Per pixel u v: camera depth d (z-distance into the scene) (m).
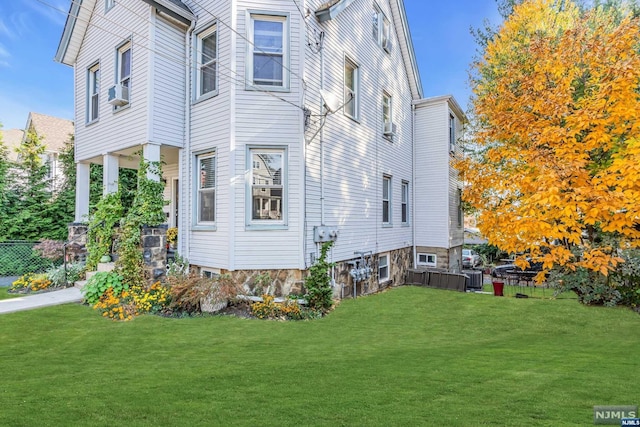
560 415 2.62
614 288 7.42
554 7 10.41
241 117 7.16
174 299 6.33
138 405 2.83
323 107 7.90
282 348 4.62
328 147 8.10
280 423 2.53
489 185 6.45
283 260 7.20
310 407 2.78
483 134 6.94
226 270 7.14
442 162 13.07
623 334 5.67
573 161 5.02
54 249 8.77
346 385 3.25
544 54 6.21
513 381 3.33
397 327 6.00
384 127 11.15
